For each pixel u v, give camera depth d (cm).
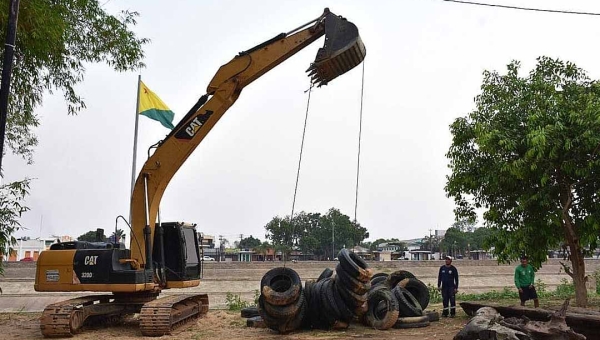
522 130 1510
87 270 1310
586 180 1483
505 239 1570
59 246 1407
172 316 1286
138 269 1324
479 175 1596
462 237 9012
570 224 1540
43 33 1309
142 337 1227
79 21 1633
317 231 8262
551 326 876
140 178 1376
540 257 1589
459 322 1381
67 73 1594
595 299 1936
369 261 4406
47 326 1223
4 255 1552
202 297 1638
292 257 8206
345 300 1221
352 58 1194
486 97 1614
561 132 1417
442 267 1539
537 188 1534
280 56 1320
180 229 1450
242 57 1353
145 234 1357
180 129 1368
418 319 1291
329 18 1223
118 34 1683
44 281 1325
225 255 8438
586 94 1485
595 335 1015
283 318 1184
